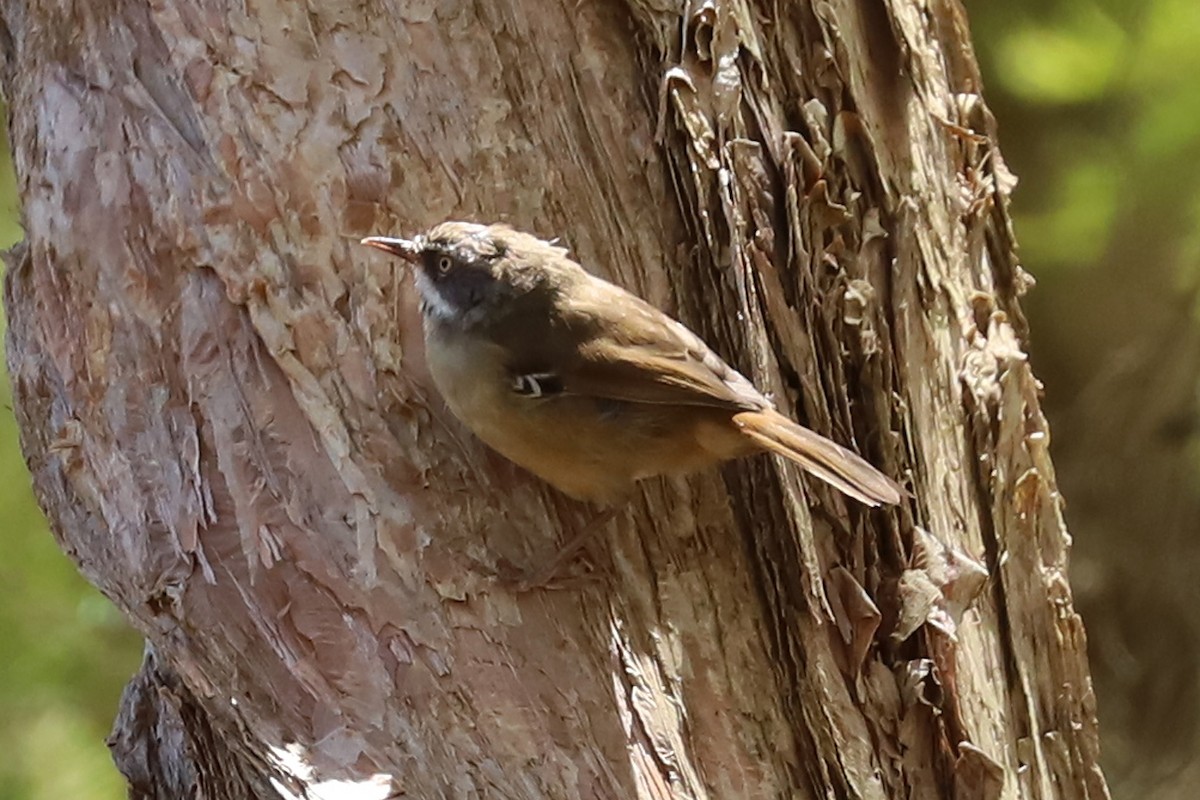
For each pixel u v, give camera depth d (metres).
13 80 9.34
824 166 8.93
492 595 7.75
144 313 8.30
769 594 8.30
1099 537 17.08
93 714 14.61
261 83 8.34
